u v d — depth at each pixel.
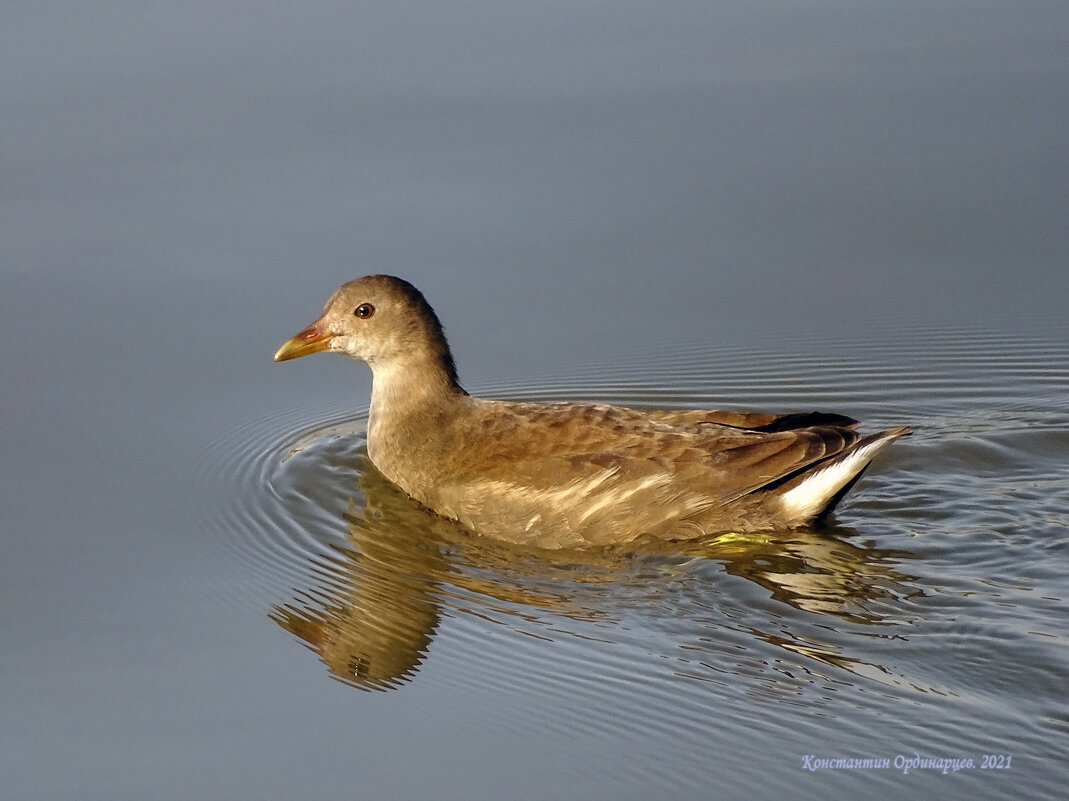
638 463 13.45
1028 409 16.36
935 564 12.91
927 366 17.39
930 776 9.77
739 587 12.61
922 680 10.88
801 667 11.21
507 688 11.33
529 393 17.11
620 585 12.83
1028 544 13.23
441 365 14.85
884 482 14.78
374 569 13.39
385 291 14.92
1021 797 9.46
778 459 13.33
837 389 16.98
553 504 13.57
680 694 10.97
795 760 10.09
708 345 17.95
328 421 16.88
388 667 11.78
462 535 14.05
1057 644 11.23
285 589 13.18
